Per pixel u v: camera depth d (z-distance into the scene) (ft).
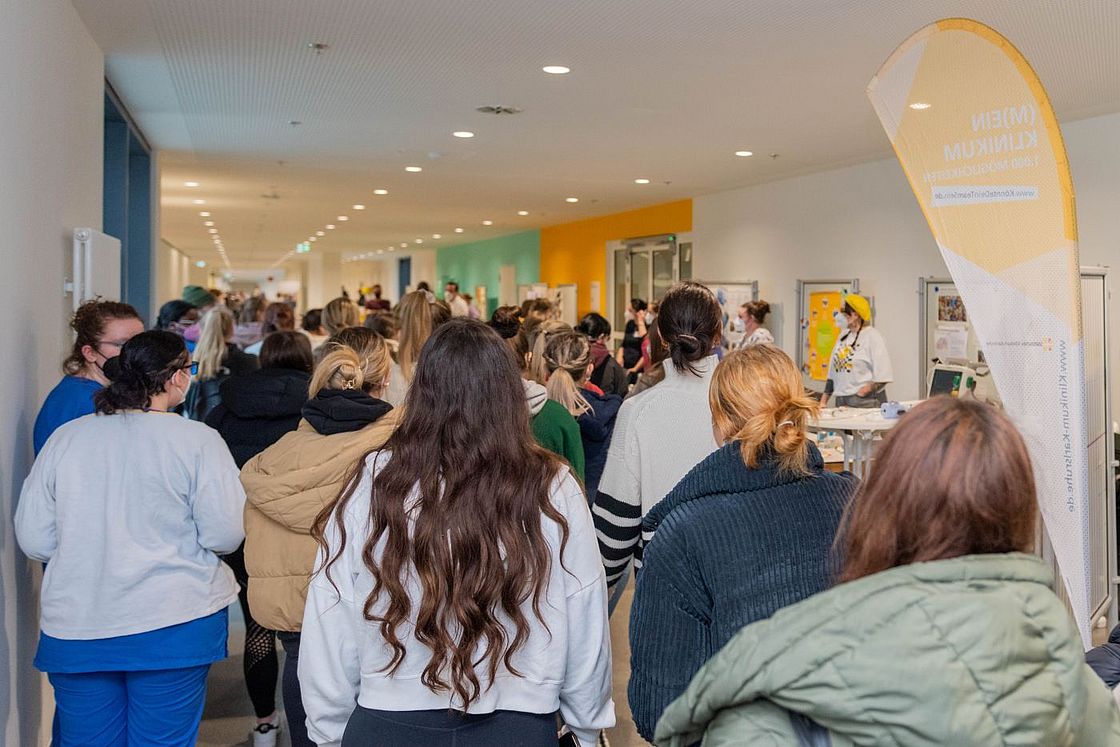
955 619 3.50
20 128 10.31
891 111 9.68
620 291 50.88
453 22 16.33
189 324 24.57
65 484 8.34
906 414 4.10
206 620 8.73
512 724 5.70
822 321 33.27
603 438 12.69
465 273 82.12
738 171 33.76
